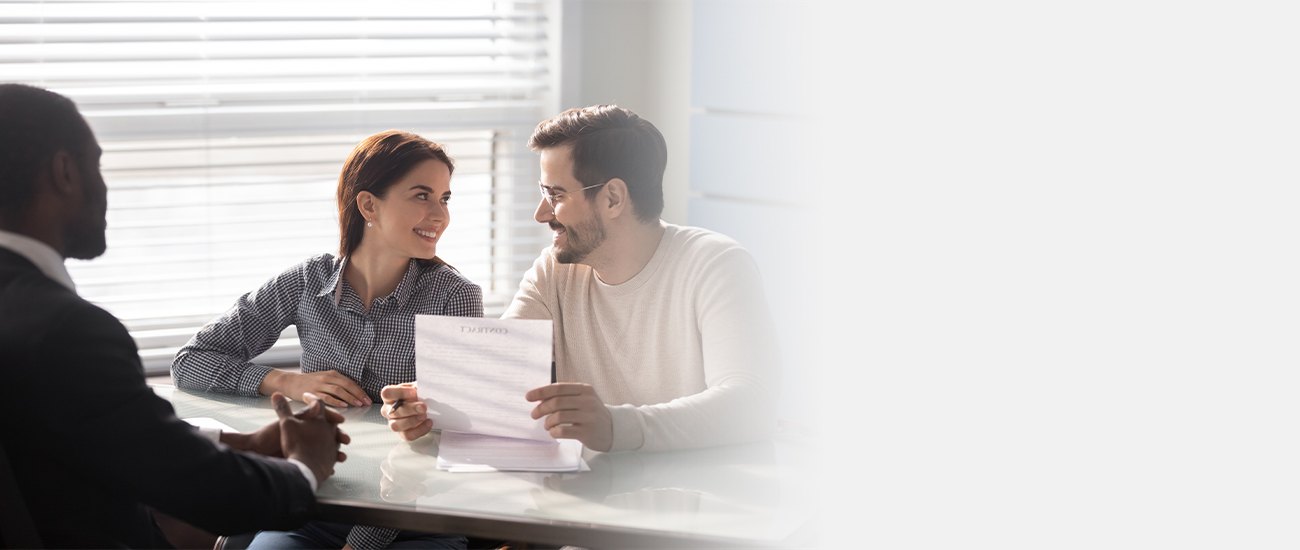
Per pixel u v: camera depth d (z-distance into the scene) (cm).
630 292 161
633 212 155
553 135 153
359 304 171
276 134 233
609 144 151
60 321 99
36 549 99
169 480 101
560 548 165
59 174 106
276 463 113
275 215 238
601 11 253
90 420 99
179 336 232
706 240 160
